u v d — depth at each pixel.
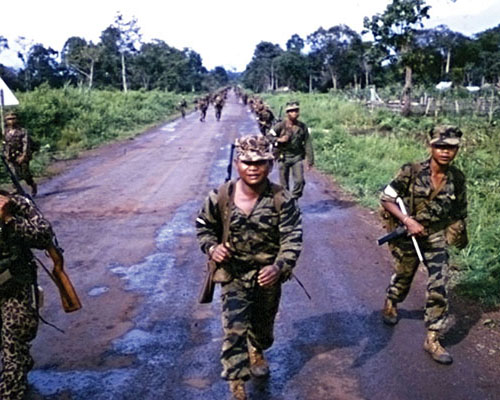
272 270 3.38
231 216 3.51
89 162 16.39
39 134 20.78
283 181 8.66
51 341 4.71
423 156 15.08
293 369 4.22
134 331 4.92
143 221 8.94
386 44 33.75
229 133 26.44
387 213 4.54
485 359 4.32
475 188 9.54
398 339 4.69
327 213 9.49
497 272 5.82
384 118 26.62
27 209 3.55
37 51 69.12
